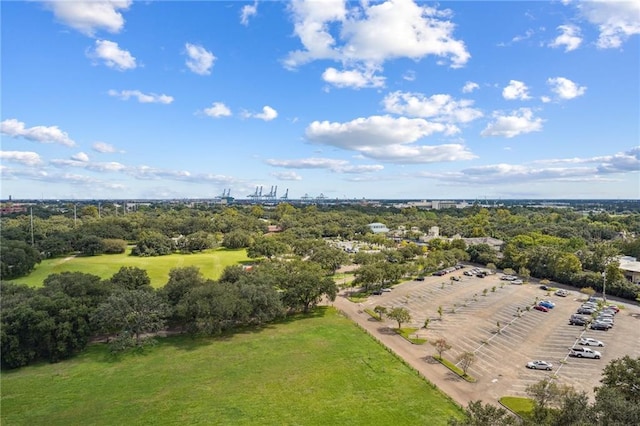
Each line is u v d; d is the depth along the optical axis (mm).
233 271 91812
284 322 79125
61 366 58500
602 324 73500
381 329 74938
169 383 52812
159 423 43344
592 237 179750
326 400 47812
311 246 155875
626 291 96750
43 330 57688
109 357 61719
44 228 152625
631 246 133500
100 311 64812
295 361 59594
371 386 51344
